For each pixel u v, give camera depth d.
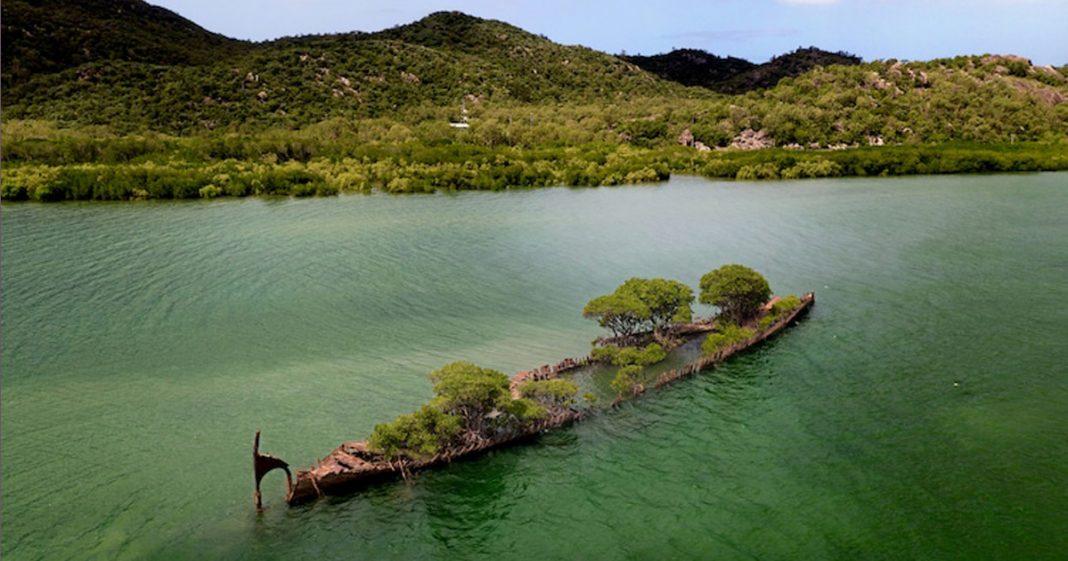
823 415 49.94
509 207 130.00
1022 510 39.19
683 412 50.69
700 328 65.62
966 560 35.38
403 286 78.94
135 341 63.00
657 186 158.38
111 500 40.34
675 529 38.19
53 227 107.25
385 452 42.59
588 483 42.47
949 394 52.56
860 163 166.75
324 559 36.09
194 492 41.19
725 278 65.06
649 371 57.31
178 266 86.25
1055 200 126.44
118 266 86.12
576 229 108.62
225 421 49.09
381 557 36.31
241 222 112.94
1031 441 46.00
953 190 140.88
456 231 107.12
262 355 60.12
